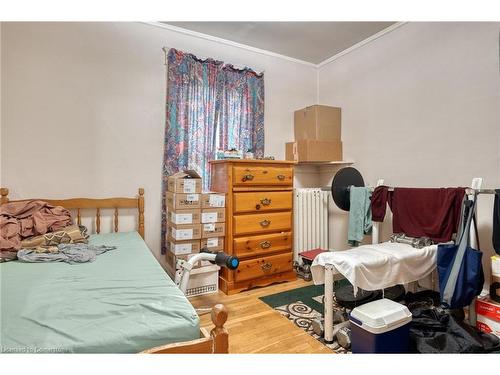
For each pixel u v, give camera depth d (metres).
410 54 2.64
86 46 2.46
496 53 2.06
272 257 2.75
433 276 2.38
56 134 2.37
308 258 2.88
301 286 2.74
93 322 0.95
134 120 2.65
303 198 3.19
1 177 2.21
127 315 1.00
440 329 1.65
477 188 1.98
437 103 2.43
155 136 2.74
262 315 2.13
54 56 2.35
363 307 1.61
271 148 3.41
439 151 2.42
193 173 2.44
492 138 2.09
